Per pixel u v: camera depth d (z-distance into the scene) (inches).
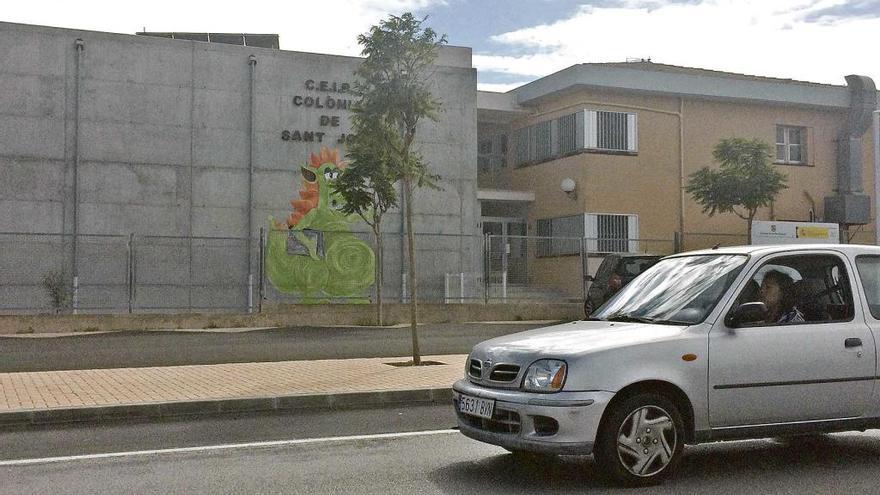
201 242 954.7
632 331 255.1
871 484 248.8
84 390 415.5
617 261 859.4
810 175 1337.4
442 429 344.5
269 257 977.5
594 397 235.8
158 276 935.7
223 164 979.3
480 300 1020.5
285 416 377.1
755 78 1382.9
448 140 1079.6
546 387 239.9
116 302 920.9
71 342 687.1
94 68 938.7
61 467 276.4
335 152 1018.1
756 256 270.2
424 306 911.7
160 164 956.6
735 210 1274.6
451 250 1059.3
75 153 927.0
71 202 923.4
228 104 985.5
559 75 1199.6
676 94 1227.9
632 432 241.6
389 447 307.4
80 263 911.7
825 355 261.7
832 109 1346.0
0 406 368.8
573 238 1027.3
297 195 1002.7
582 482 251.4
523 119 1307.8
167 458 289.7
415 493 240.5
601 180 1184.8
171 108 964.6
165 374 477.1
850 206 1312.7
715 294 263.7
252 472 268.1
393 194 842.2
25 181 909.8
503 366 254.1
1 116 906.1
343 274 1000.9
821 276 274.5
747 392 252.8
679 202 1237.1
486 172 1380.4
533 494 238.4
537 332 275.6
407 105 524.1
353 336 740.0
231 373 481.1
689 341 249.3
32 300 893.8
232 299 960.9
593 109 1187.9
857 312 271.4
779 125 1325.0
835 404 262.8
